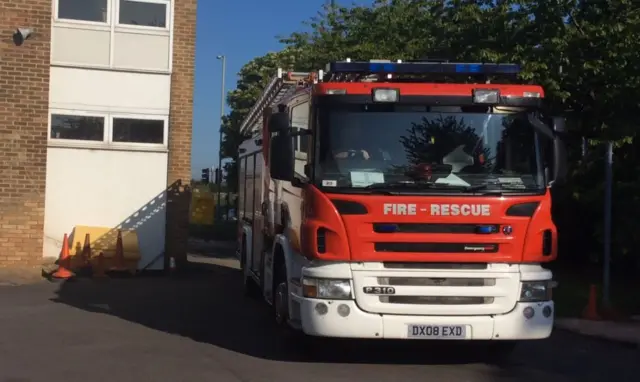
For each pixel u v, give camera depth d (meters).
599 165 14.38
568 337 10.23
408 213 7.45
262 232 11.30
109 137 17.28
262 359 8.41
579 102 14.61
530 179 7.80
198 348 9.00
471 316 7.50
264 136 11.06
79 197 17.12
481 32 15.02
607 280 11.67
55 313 11.52
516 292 7.56
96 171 17.22
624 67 13.49
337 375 7.65
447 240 7.45
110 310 11.95
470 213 7.48
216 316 11.47
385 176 7.65
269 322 10.91
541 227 7.66
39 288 14.59
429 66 8.49
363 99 7.77
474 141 7.81
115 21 17.25
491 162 7.78
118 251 16.83
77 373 7.61
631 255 14.27
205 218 22.44
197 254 24.31
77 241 16.81
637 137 13.97
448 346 9.29
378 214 7.45
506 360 8.68
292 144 8.07
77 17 17.06
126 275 17.09
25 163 16.67
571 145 15.05
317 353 8.52
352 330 7.41
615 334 10.13
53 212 16.98
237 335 9.88
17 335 9.62
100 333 9.91
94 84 17.17
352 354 8.76
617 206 13.72
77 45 17.03
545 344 9.73
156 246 17.53
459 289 7.46
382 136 7.76
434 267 7.50
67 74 17.02
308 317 7.52
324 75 8.65
